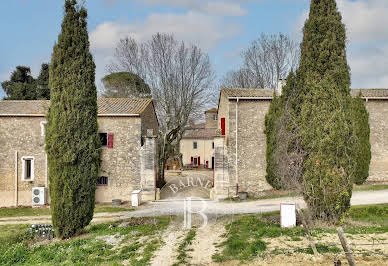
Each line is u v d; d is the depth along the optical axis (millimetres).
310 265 8836
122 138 22531
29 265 10797
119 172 22438
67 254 11391
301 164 12805
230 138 22953
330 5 13695
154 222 15523
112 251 11336
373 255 9328
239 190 22703
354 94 24578
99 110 22812
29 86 37844
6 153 22547
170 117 31094
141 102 24844
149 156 22422
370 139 23750
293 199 19031
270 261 9273
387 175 23688
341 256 9359
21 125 22625
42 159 22578
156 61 31781
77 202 14016
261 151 23078
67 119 14023
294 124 13500
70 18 14430
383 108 23891
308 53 13781
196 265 9414
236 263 9367
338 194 12500
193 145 51031
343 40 13570
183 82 31500
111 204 21703
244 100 23203
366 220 13906
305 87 13594
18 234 14914
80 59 14430
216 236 12492
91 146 14469
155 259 10102
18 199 22422
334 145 12617
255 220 14453
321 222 12953
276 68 39438
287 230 12383
